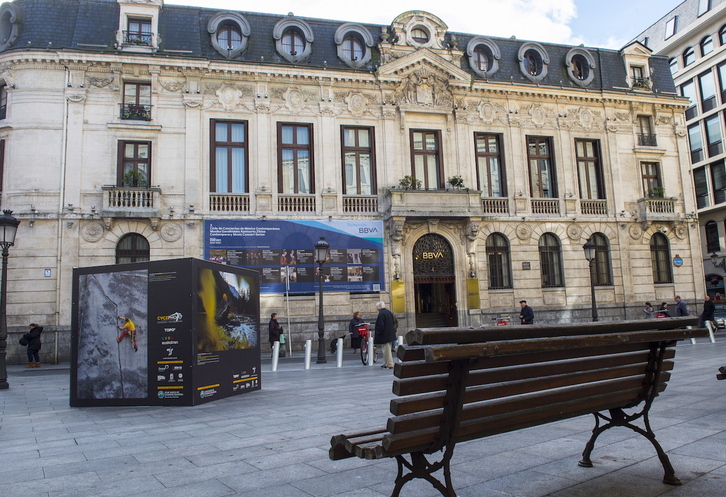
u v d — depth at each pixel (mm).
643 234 28609
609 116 28953
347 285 24094
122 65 22859
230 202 23547
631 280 27875
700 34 40875
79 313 9664
